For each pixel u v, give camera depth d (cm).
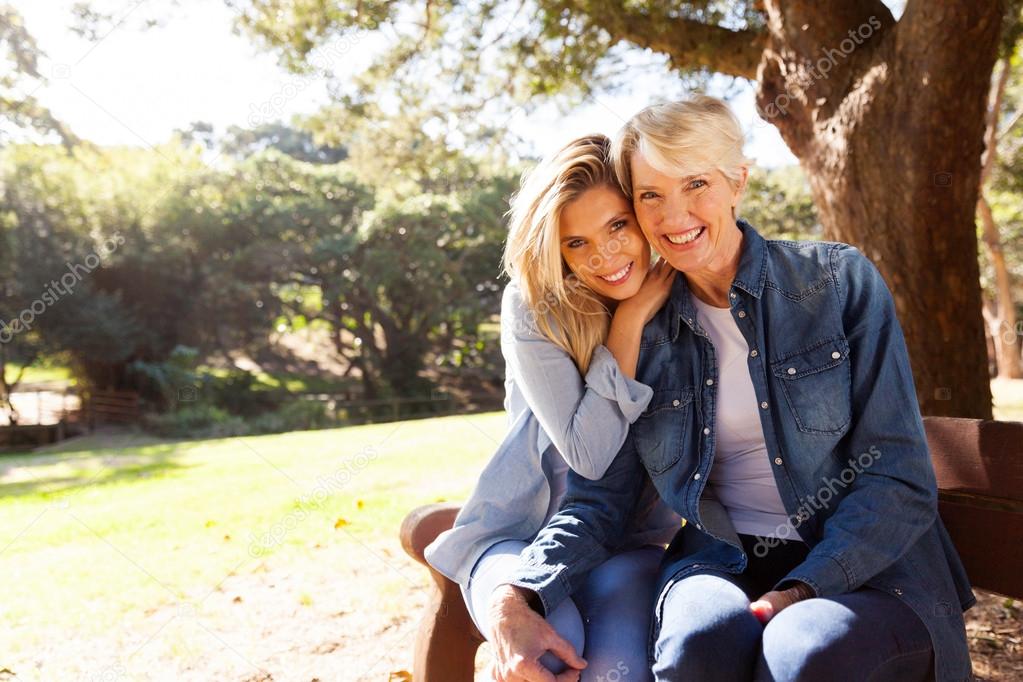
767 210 2217
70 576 424
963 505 202
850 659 144
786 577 165
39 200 2238
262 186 2809
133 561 448
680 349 198
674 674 153
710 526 187
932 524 181
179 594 381
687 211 185
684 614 158
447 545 199
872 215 388
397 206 2730
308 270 2905
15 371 3328
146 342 2622
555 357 197
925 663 158
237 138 2780
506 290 210
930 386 383
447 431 1128
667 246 188
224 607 359
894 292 386
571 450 194
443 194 2767
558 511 199
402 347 3070
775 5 423
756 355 187
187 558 448
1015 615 315
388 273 2805
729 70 562
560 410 195
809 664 143
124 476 931
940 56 358
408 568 410
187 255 2642
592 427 192
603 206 193
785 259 190
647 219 188
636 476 203
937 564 177
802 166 431
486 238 2834
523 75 697
